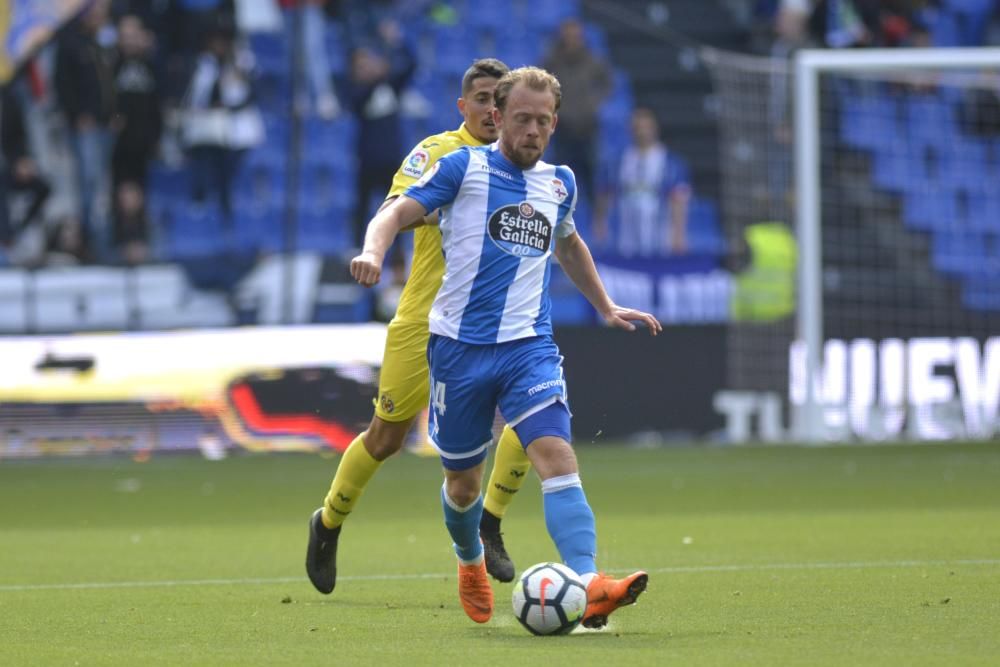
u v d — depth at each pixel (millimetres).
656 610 20156
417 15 75375
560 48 70312
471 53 75438
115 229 66188
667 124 76500
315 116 70750
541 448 18141
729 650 16141
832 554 28000
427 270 22328
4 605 21844
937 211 74875
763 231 68625
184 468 54188
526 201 18812
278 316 63750
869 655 15648
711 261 65062
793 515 37312
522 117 18609
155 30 69562
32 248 65938
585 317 64625
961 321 73562
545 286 19000
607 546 30109
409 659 15875
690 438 63250
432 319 19031
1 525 36969
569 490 18016
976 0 79750
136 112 66250
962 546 29250
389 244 17984
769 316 66125
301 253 66500
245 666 15586
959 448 60656
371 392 59656
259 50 72438
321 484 48281
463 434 18938
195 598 22625
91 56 66188
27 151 66688
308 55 71875
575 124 69688
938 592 21844
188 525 36594
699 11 79750
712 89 77500
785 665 14969
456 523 19375
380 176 67875
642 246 70062
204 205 68688
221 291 64000
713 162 75875
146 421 58406
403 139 70750
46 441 57781
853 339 71500
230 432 58812
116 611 21031
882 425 64812
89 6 67125
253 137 69500
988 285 74312
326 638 17969
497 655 16047
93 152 66375
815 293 61969
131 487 47594
